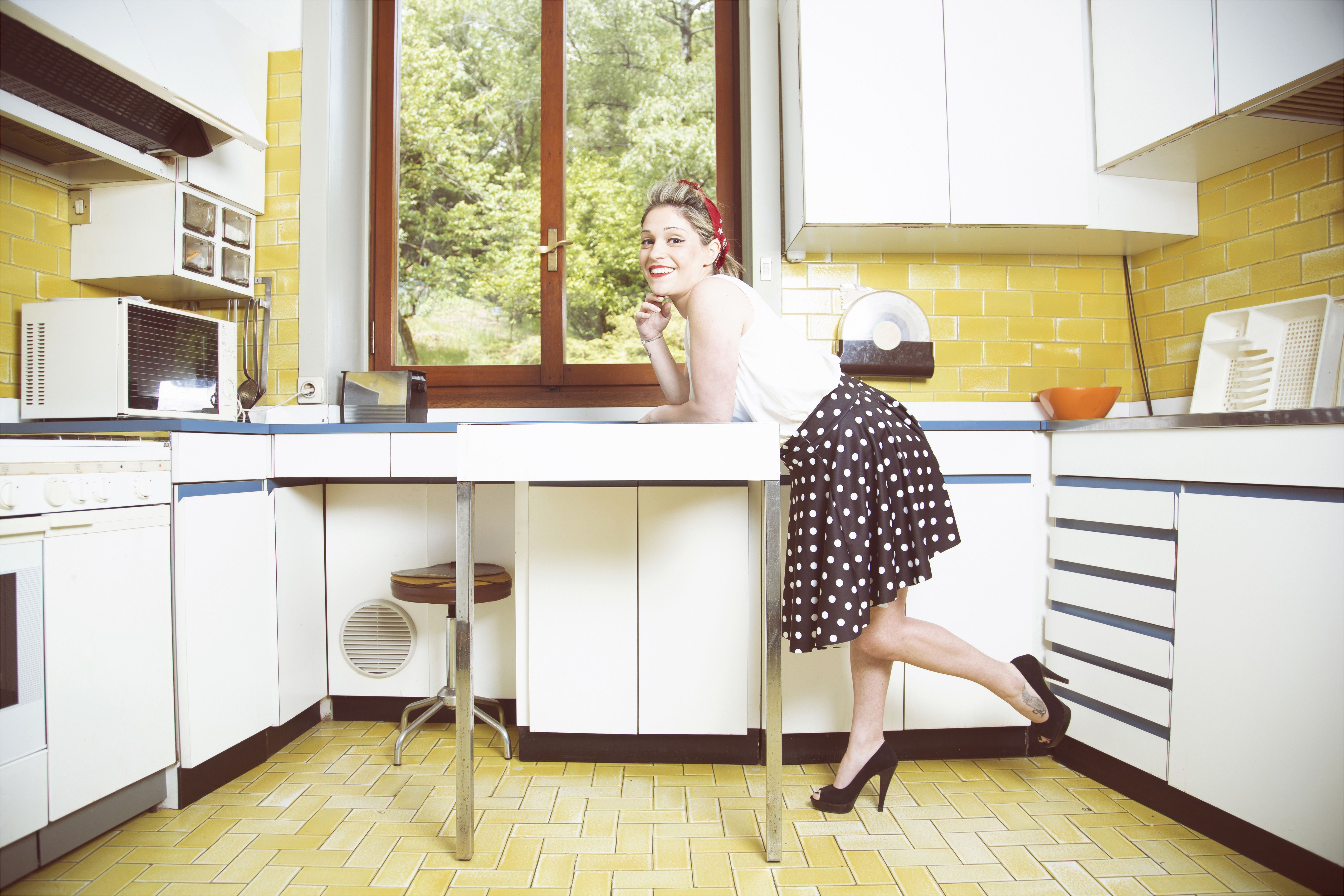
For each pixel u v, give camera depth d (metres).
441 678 2.11
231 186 2.19
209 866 1.32
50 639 1.30
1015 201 2.02
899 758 1.83
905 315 2.22
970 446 1.84
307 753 1.88
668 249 1.47
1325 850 1.19
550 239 2.45
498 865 1.33
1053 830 1.46
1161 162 1.96
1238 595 1.33
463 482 1.30
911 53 2.02
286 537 1.95
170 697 1.55
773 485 1.29
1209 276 2.05
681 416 1.44
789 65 2.17
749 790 1.66
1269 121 1.69
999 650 1.83
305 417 2.17
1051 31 2.04
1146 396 2.26
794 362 1.41
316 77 2.33
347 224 2.44
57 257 2.00
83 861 1.34
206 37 1.99
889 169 2.01
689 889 1.25
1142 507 1.55
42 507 1.29
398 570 2.12
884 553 1.36
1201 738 1.40
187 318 1.86
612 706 1.79
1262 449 1.29
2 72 1.58
